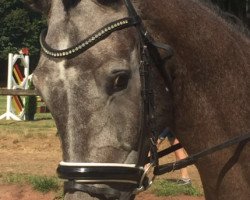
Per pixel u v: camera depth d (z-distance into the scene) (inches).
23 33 1759.4
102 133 108.2
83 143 107.5
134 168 111.4
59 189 341.4
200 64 128.1
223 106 130.3
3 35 1759.4
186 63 126.6
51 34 111.1
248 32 145.4
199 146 129.9
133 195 114.7
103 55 108.4
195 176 389.4
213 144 129.6
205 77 128.7
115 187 110.1
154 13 123.4
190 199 325.4
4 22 1749.5
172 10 126.8
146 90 112.7
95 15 111.0
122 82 109.2
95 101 107.7
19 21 1740.9
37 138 530.3
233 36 137.4
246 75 134.0
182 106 127.2
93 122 107.7
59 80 108.2
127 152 110.8
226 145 126.6
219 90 130.0
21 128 605.9
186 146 131.2
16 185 347.9
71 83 107.7
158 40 122.8
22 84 720.3
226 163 129.0
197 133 129.3
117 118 109.3
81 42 108.0
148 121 113.3
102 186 108.8
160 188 333.7
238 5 216.2
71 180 108.2
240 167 129.3
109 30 109.8
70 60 108.0
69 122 107.6
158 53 119.2
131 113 110.8
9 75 698.8
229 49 133.0
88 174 107.0
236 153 129.0
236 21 144.9
